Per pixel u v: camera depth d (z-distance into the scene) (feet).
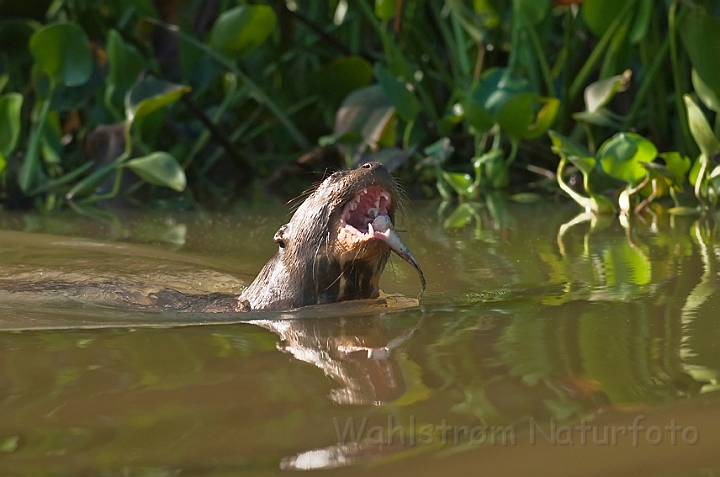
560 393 15.71
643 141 38.93
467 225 36.86
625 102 54.34
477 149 49.67
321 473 12.50
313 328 21.34
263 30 50.55
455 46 55.47
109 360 18.26
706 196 39.88
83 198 47.09
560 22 58.85
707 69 42.04
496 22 50.55
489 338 19.70
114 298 25.59
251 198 46.98
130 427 14.26
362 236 23.91
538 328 20.48
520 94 44.01
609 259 28.89
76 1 55.42
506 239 33.32
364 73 51.75
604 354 18.10
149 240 35.17
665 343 18.80
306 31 62.34
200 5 59.26
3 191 48.93
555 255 30.01
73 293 26.04
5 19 54.75
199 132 56.90
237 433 14.01
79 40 46.09
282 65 59.62
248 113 59.57
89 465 12.82
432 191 47.65
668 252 29.60
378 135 46.68
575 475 12.51
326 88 52.75
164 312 23.76
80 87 50.44
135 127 48.60
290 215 40.86
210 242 34.86
